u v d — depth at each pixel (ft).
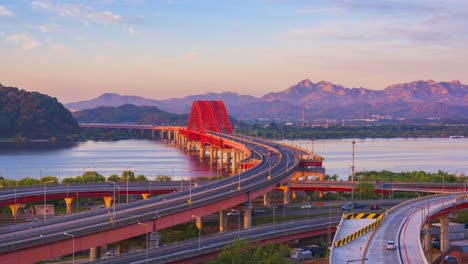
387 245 415.03
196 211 604.08
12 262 394.73
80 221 491.72
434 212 603.67
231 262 459.32
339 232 485.15
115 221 483.92
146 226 523.70
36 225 483.51
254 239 555.28
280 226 632.38
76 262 540.93
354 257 389.80
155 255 468.34
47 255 422.00
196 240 536.42
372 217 568.82
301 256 557.74
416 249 415.23
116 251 576.61
